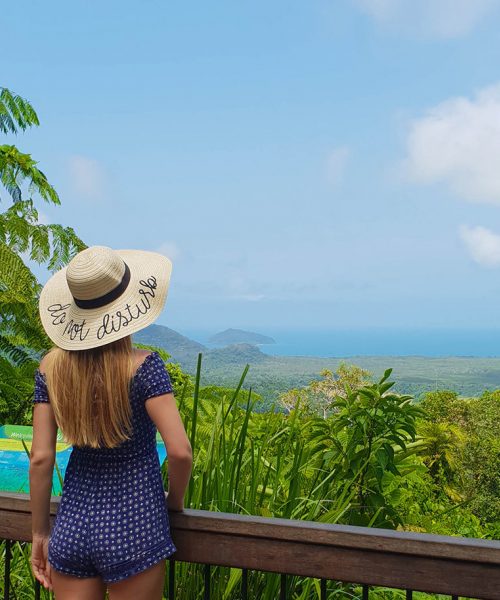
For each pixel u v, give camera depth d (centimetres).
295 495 293
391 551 195
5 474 354
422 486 541
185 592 273
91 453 203
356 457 351
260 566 208
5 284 595
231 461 301
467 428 1172
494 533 593
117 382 196
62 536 200
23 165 733
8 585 243
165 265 215
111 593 200
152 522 198
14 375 591
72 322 206
